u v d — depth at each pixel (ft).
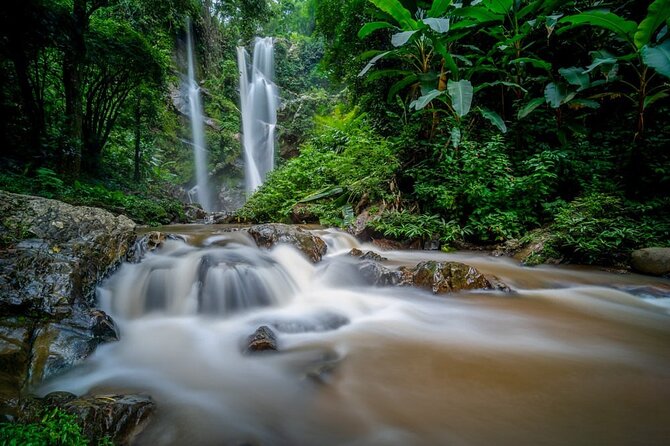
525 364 9.01
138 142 50.26
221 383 8.07
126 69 39.19
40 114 33.24
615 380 8.22
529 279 16.39
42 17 28.35
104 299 11.34
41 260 10.03
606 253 18.72
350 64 40.81
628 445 5.94
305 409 7.16
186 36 77.61
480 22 24.45
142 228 24.57
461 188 23.04
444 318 12.27
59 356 7.90
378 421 6.77
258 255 15.47
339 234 22.53
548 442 6.07
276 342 10.03
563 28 22.67
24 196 12.58
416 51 25.68
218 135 75.25
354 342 10.37
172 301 12.35
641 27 18.76
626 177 22.53
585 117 26.22
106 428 5.71
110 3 36.11
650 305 13.55
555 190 23.25
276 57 102.53
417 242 22.68
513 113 27.99
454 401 7.39
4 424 5.30
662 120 23.63
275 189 33.83
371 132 32.12
